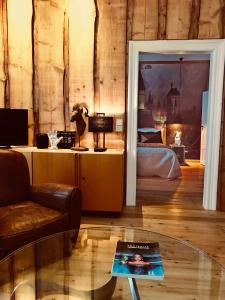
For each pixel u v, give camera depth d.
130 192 3.60
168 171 5.27
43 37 3.48
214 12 3.24
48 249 1.94
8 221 1.94
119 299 1.72
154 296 1.74
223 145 3.38
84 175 3.13
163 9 3.30
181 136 7.23
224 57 3.27
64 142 3.44
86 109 3.52
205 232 2.82
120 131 3.52
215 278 1.83
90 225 2.95
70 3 3.40
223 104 3.33
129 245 1.65
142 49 3.39
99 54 3.44
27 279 1.79
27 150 3.21
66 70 3.51
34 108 3.59
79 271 1.93
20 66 3.54
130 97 3.46
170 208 3.55
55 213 2.16
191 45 3.32
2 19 3.48
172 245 2.06
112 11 3.36
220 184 3.44
